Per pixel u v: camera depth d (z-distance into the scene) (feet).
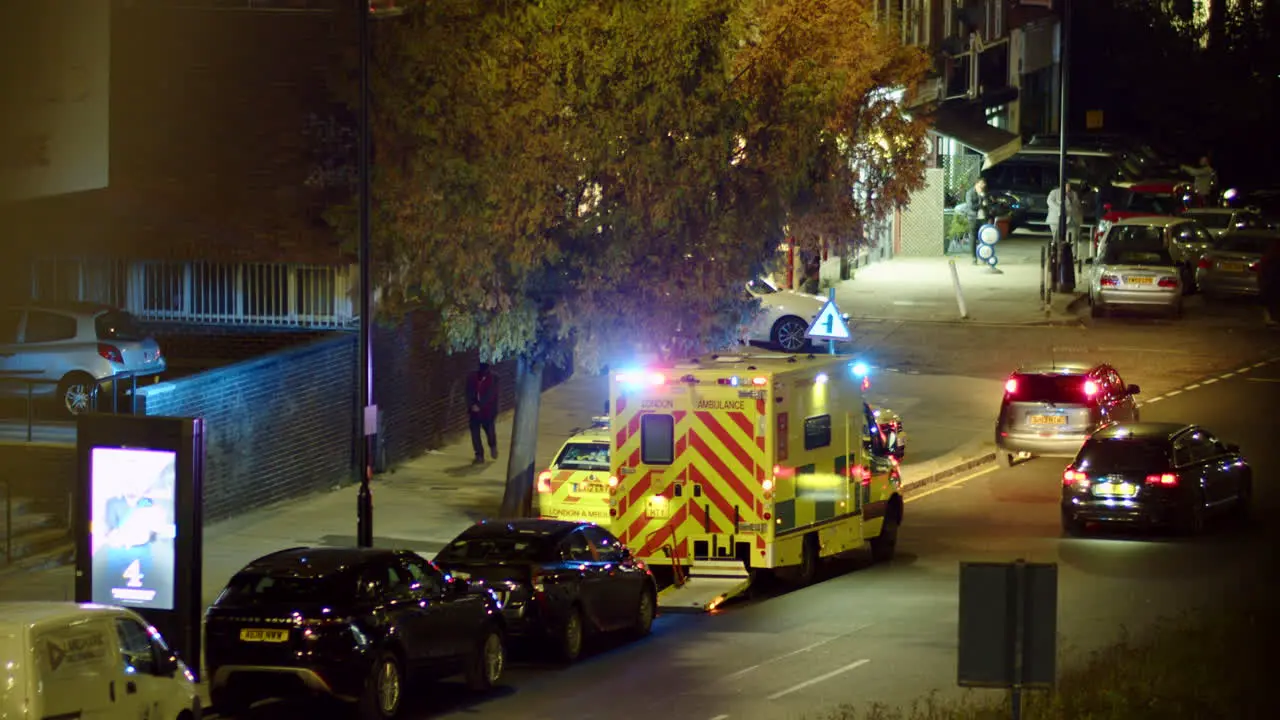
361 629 119.44
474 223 176.76
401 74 179.83
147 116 244.22
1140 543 192.85
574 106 176.76
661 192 175.11
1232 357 299.17
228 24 243.81
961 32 438.81
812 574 179.01
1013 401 235.20
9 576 161.17
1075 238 391.65
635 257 179.83
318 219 241.35
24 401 203.51
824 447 179.73
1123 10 615.16
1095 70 609.42
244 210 242.17
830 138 186.60
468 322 185.16
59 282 229.86
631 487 172.96
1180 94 620.08
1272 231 357.00
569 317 181.88
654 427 172.24
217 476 192.95
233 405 195.62
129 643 102.78
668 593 177.47
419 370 239.09
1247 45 645.10
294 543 183.32
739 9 182.29
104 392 201.77
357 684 118.83
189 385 187.32
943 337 312.91
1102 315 332.39
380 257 187.62
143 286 229.25
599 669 142.20
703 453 171.22
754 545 170.30
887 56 215.51
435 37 179.11
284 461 206.59
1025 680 88.38
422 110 179.52
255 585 120.88
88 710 97.66
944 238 415.23
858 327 320.70
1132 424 203.31
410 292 194.18
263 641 117.91
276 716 126.52
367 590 121.90
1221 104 622.54
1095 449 197.67
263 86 243.60
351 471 221.66
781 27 187.21
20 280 229.45
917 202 412.36
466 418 255.91
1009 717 112.98
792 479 173.58
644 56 175.22
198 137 243.81
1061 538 196.95
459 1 179.22
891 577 180.75
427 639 125.80
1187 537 196.13
